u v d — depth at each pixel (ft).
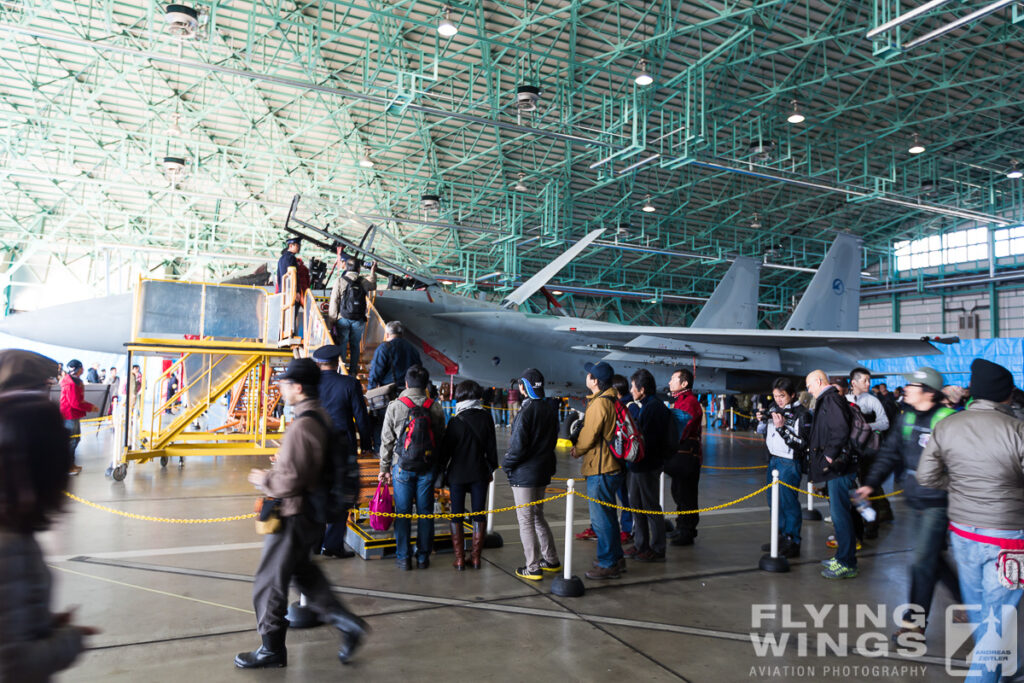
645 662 11.51
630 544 21.20
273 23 57.41
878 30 39.81
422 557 17.21
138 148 78.33
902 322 124.36
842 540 17.03
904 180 87.45
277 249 102.27
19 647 6.26
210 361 33.35
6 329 35.94
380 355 21.13
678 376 21.38
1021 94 72.95
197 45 59.62
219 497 26.45
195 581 15.46
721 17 51.01
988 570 9.59
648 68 63.72
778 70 67.26
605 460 16.44
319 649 11.82
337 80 66.69
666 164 63.67
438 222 81.00
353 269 26.81
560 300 128.88
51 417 6.59
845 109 69.31
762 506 28.32
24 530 6.43
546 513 25.70
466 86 67.56
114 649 11.49
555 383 43.86
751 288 56.24
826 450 16.93
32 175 67.82
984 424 9.75
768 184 93.20
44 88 67.67
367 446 17.70
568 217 94.94
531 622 13.38
